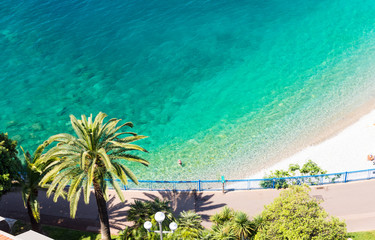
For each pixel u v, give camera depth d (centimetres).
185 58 5497
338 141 3947
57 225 3073
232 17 6306
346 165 3638
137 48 5722
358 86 4697
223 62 5381
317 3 6550
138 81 5147
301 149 3897
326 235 2222
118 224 3027
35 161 2764
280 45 5641
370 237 2753
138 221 2678
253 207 3117
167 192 3322
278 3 6612
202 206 3158
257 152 3919
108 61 5503
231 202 3183
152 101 4812
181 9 6538
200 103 4728
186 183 3394
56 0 6850
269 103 4619
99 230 3005
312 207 2327
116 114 4641
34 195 2778
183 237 2580
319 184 3281
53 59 5559
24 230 3020
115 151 2673
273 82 4962
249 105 4625
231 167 3766
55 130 4462
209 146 4075
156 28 6109
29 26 6197
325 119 4253
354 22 6012
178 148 4094
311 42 5662
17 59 5556
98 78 5216
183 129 4359
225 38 5850
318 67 5153
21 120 4612
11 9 6606
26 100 4900
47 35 6009
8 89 5069
